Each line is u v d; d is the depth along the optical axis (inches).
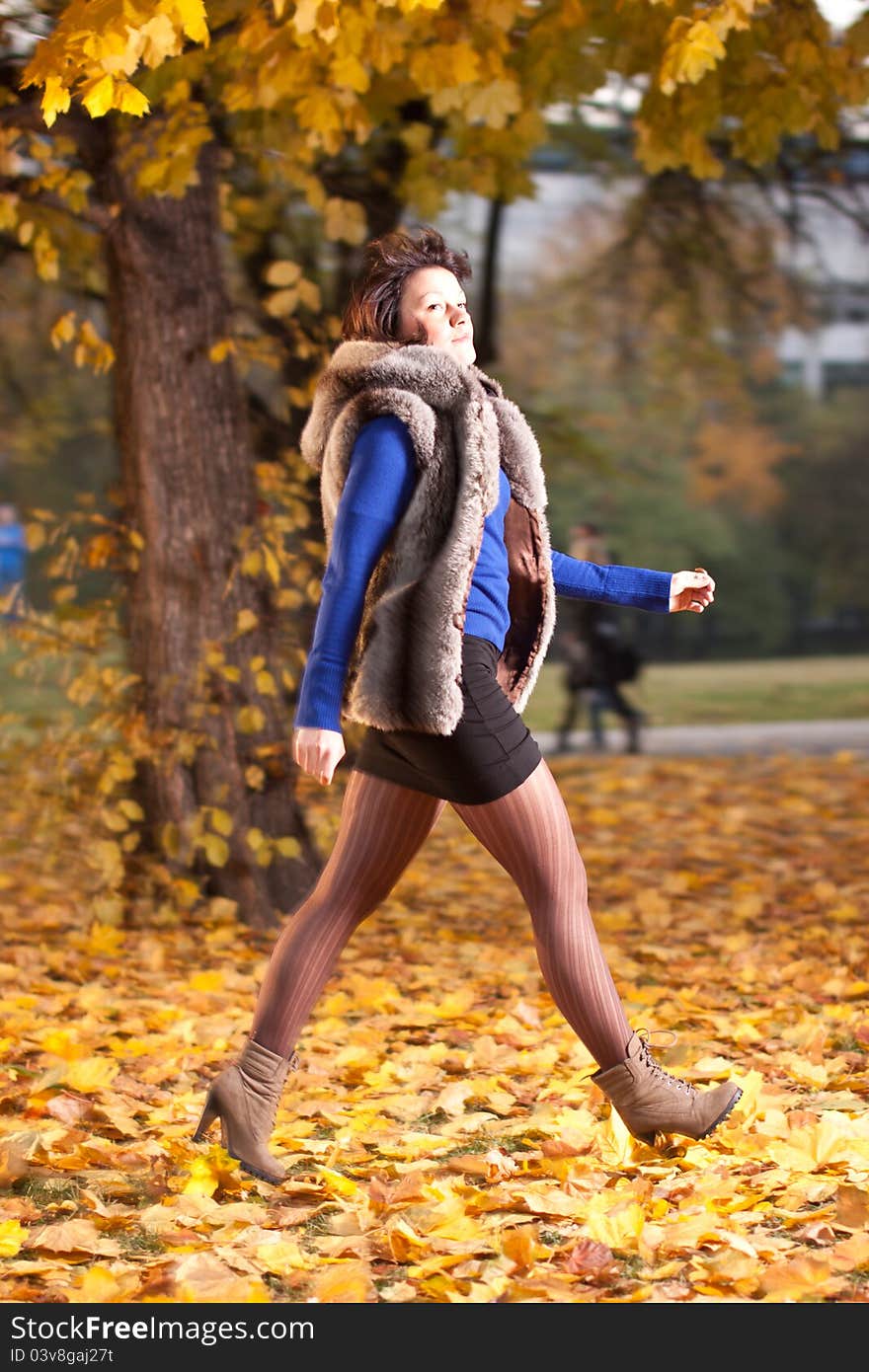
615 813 483.8
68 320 295.7
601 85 307.9
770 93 316.5
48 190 302.4
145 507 301.6
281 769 310.5
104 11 190.7
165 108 289.0
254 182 432.8
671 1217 134.6
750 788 534.3
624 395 1451.8
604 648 667.4
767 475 1610.5
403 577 131.6
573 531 697.0
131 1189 147.6
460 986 253.3
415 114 388.5
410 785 139.7
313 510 326.6
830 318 1083.9
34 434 706.8
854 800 498.3
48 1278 125.0
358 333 147.2
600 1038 145.2
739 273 628.1
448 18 273.0
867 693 965.8
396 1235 130.3
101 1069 187.3
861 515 1680.6
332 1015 230.8
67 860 316.5
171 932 293.3
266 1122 143.4
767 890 346.9
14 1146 155.6
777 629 1673.2
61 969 260.8
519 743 138.1
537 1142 160.9
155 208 297.0
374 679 132.0
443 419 133.4
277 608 310.0
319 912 143.7
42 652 294.8
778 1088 176.4
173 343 299.7
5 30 284.8
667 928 305.4
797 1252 127.9
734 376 792.3
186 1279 122.0
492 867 400.5
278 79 268.1
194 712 298.0
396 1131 167.3
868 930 292.8
